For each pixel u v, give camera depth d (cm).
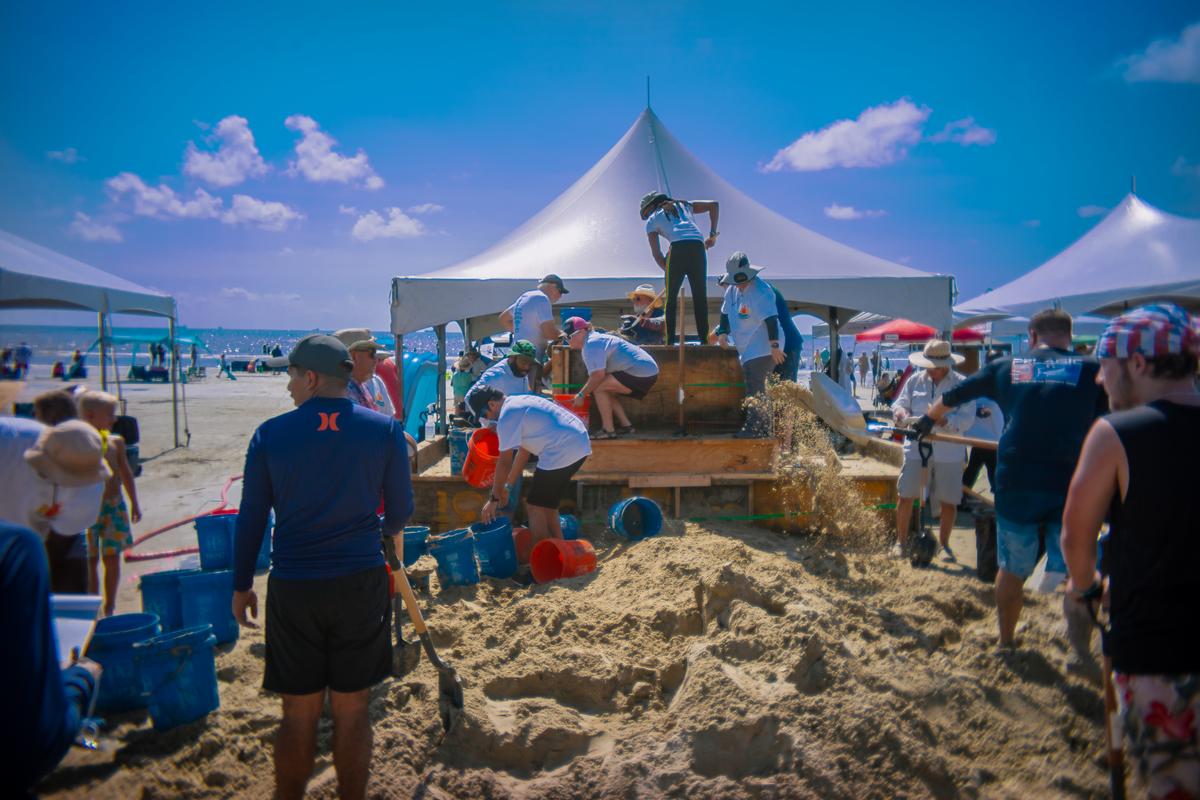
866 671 394
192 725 368
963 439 493
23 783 187
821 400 930
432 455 845
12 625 185
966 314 1437
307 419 296
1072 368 413
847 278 957
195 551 699
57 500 396
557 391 758
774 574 484
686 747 349
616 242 1038
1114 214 1382
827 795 327
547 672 409
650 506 652
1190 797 214
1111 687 264
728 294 784
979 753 362
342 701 299
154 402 2508
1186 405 232
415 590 538
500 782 343
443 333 1035
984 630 470
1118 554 233
